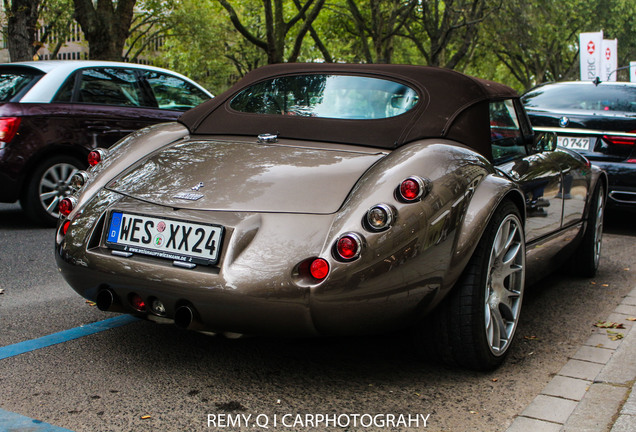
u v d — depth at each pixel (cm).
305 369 312
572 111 742
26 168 632
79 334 349
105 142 681
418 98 330
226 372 305
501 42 2852
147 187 299
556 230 422
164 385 288
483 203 292
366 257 255
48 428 246
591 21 3725
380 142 312
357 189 274
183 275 264
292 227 262
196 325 270
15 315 379
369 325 271
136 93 724
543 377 312
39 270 489
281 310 256
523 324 400
